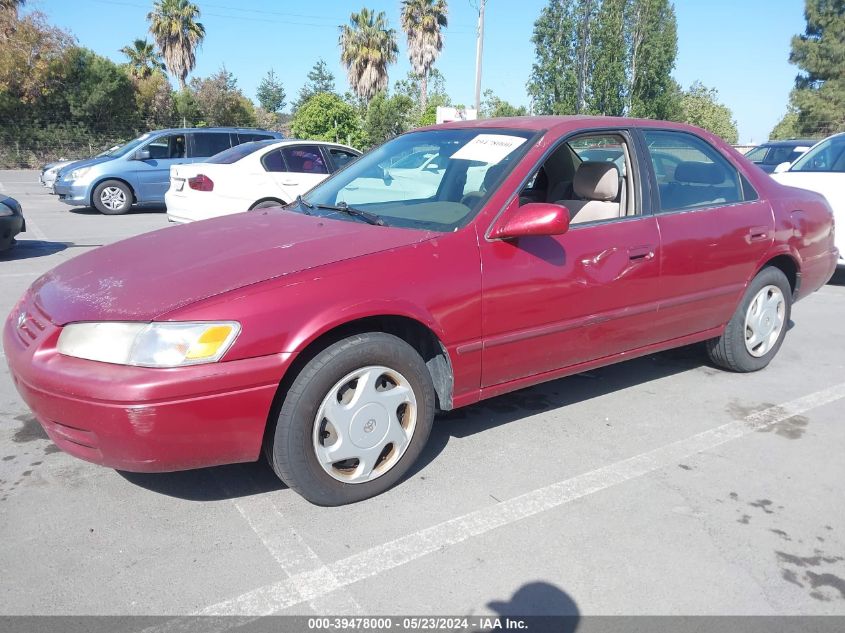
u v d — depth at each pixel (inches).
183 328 100.0
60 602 93.7
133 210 583.5
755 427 154.5
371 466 118.4
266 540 108.7
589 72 1331.2
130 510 116.6
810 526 115.4
